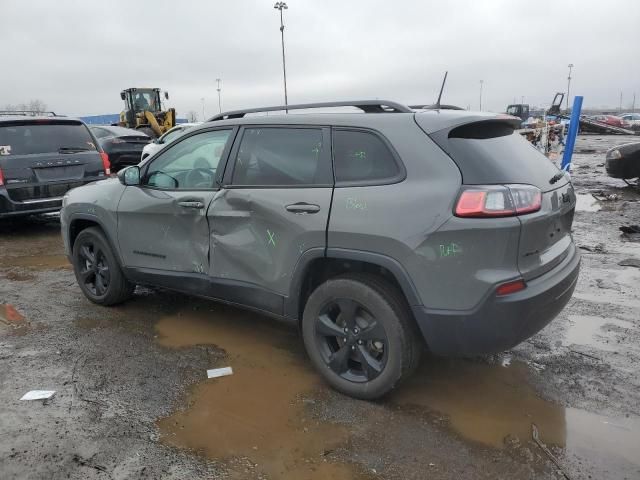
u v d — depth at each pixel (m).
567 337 4.12
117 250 4.48
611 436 2.88
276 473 2.60
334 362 3.29
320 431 2.93
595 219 8.49
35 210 7.58
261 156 3.54
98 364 3.71
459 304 2.80
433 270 2.81
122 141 14.59
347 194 3.08
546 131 14.55
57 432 2.90
